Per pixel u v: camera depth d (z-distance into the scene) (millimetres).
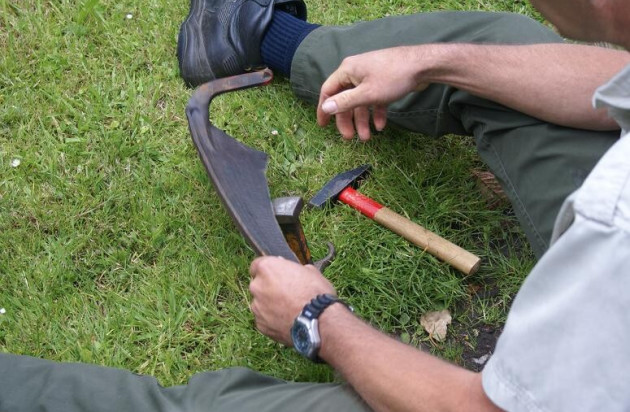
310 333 1236
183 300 1777
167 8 2324
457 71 1631
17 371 1458
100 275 1821
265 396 1355
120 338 1717
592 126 1518
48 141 2029
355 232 1896
